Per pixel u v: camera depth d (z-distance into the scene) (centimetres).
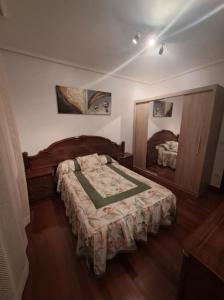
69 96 268
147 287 118
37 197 237
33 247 154
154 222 160
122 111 347
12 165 147
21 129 237
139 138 371
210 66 259
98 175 228
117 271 130
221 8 132
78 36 178
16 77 220
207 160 253
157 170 362
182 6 130
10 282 92
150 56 231
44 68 238
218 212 99
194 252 71
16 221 119
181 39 182
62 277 125
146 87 372
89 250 122
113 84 319
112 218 133
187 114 261
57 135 270
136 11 137
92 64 263
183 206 229
